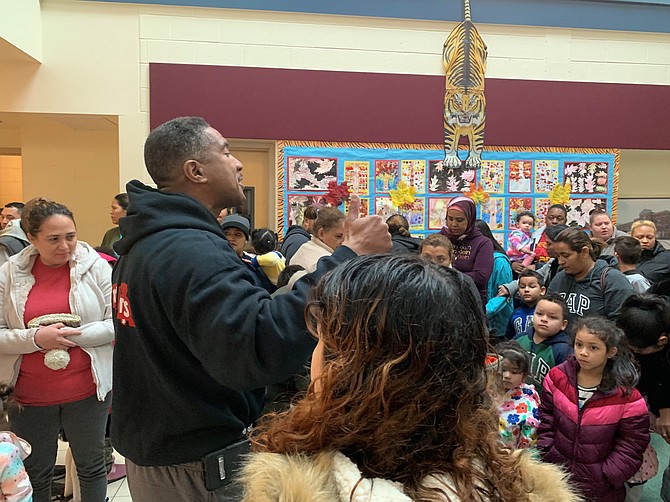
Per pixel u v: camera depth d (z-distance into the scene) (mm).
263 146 4688
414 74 4730
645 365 2139
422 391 587
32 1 4035
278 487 599
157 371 1129
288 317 992
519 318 2938
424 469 601
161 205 1163
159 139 1229
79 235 5141
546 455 2076
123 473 2727
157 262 1090
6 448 1553
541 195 4992
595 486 1982
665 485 1954
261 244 3439
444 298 606
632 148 5105
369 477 596
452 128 4805
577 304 2629
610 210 5102
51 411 2064
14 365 2010
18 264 2092
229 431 1177
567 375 2104
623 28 4988
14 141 5707
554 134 4973
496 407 703
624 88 5055
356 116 4664
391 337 586
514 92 4883
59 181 5082
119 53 4316
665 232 5547
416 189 4793
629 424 1981
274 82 4523
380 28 4660
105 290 2172
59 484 2607
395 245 3160
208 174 1229
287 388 1792
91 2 4254
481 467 645
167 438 1152
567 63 4953
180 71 4379
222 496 1152
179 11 4371
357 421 596
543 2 4848
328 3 4535
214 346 1010
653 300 2135
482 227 3613
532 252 4418
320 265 1037
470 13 4750
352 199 1148
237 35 4461
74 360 2072
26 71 4203
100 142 5129
